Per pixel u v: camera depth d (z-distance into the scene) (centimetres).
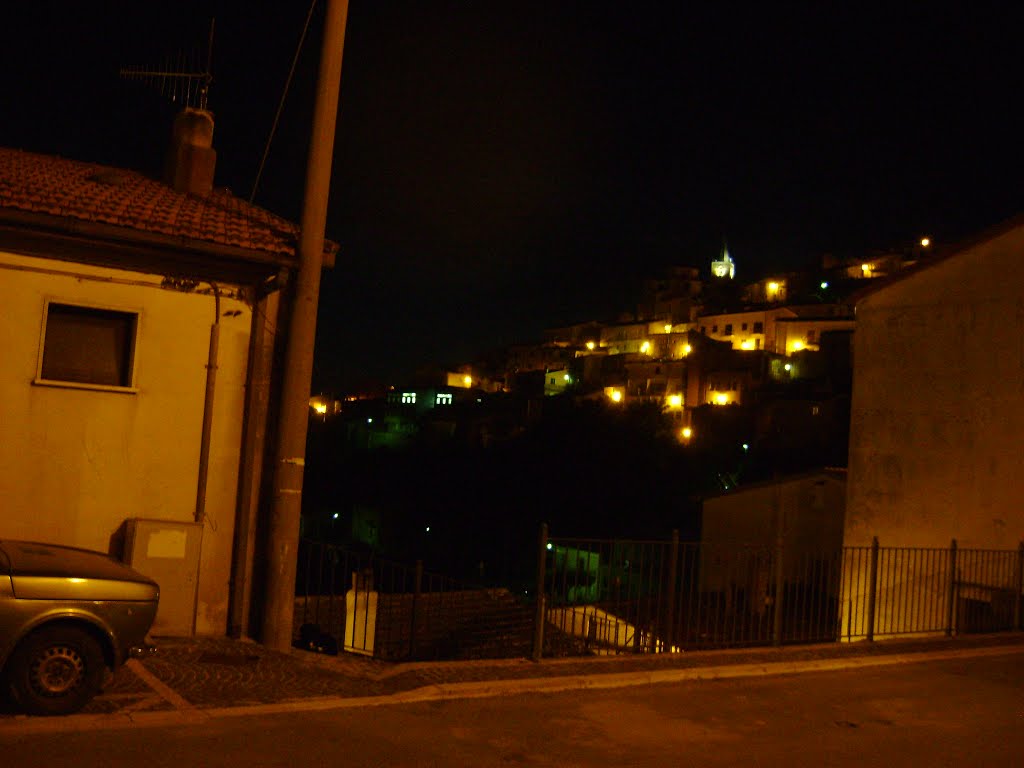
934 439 1681
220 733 619
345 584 1259
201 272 935
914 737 732
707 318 8619
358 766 575
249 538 954
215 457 942
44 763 534
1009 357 1589
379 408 9231
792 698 848
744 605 1279
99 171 1175
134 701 672
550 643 1423
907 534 1697
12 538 853
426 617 1586
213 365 938
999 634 1292
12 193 845
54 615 623
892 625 1634
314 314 930
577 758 628
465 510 4888
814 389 6097
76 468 880
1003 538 1566
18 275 858
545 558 942
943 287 1698
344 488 5712
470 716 716
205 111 1199
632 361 7869
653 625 1245
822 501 2567
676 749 664
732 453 5466
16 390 856
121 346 913
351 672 835
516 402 8038
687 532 4169
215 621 938
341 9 930
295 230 1083
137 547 884
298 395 920
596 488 4828
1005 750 705
